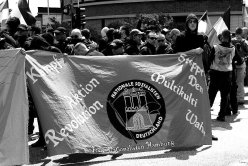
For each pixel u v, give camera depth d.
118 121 6.04
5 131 5.36
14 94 5.41
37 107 5.58
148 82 6.28
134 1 49.75
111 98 6.05
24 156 5.38
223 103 8.95
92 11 55.22
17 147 5.37
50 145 5.55
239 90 11.24
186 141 6.43
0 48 6.46
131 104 6.14
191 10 45.94
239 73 11.11
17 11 10.63
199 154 6.35
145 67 6.32
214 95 9.04
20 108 5.41
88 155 6.29
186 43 7.18
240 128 8.27
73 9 27.89
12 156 5.35
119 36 9.20
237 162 5.93
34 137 7.64
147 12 48.81
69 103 5.76
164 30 12.09
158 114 6.28
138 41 8.14
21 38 7.80
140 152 6.31
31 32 9.86
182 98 6.46
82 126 5.78
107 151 5.87
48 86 5.66
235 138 7.41
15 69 5.43
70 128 5.68
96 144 5.80
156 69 6.38
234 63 9.61
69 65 5.91
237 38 10.98
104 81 6.05
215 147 6.78
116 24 40.47
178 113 6.41
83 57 6.01
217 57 8.80
